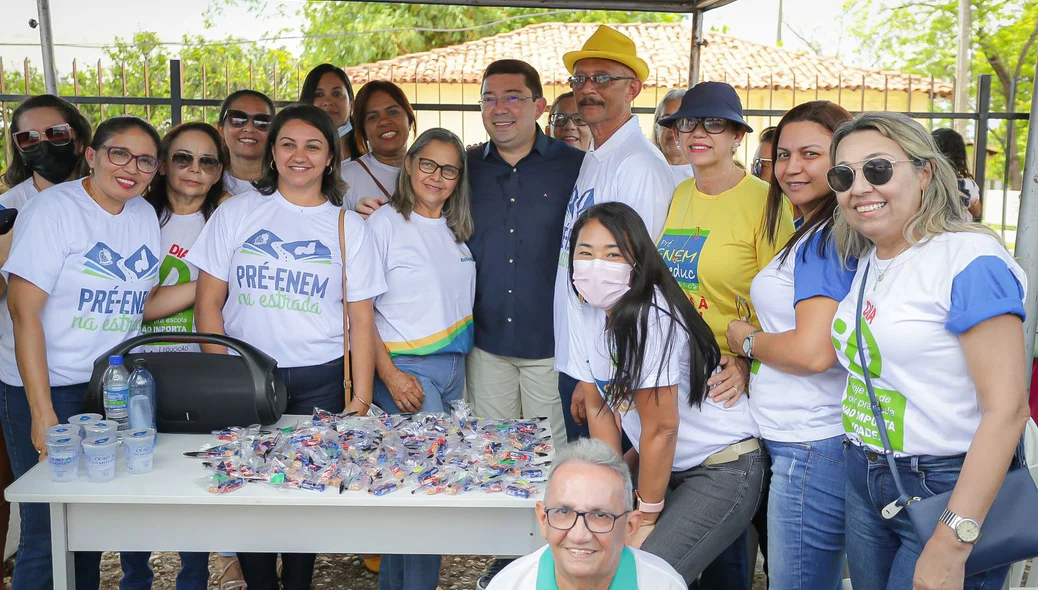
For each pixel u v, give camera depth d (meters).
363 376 3.41
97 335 3.06
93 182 3.06
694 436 2.72
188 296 3.45
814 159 2.63
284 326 3.27
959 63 17.89
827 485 2.53
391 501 2.51
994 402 1.98
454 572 4.23
